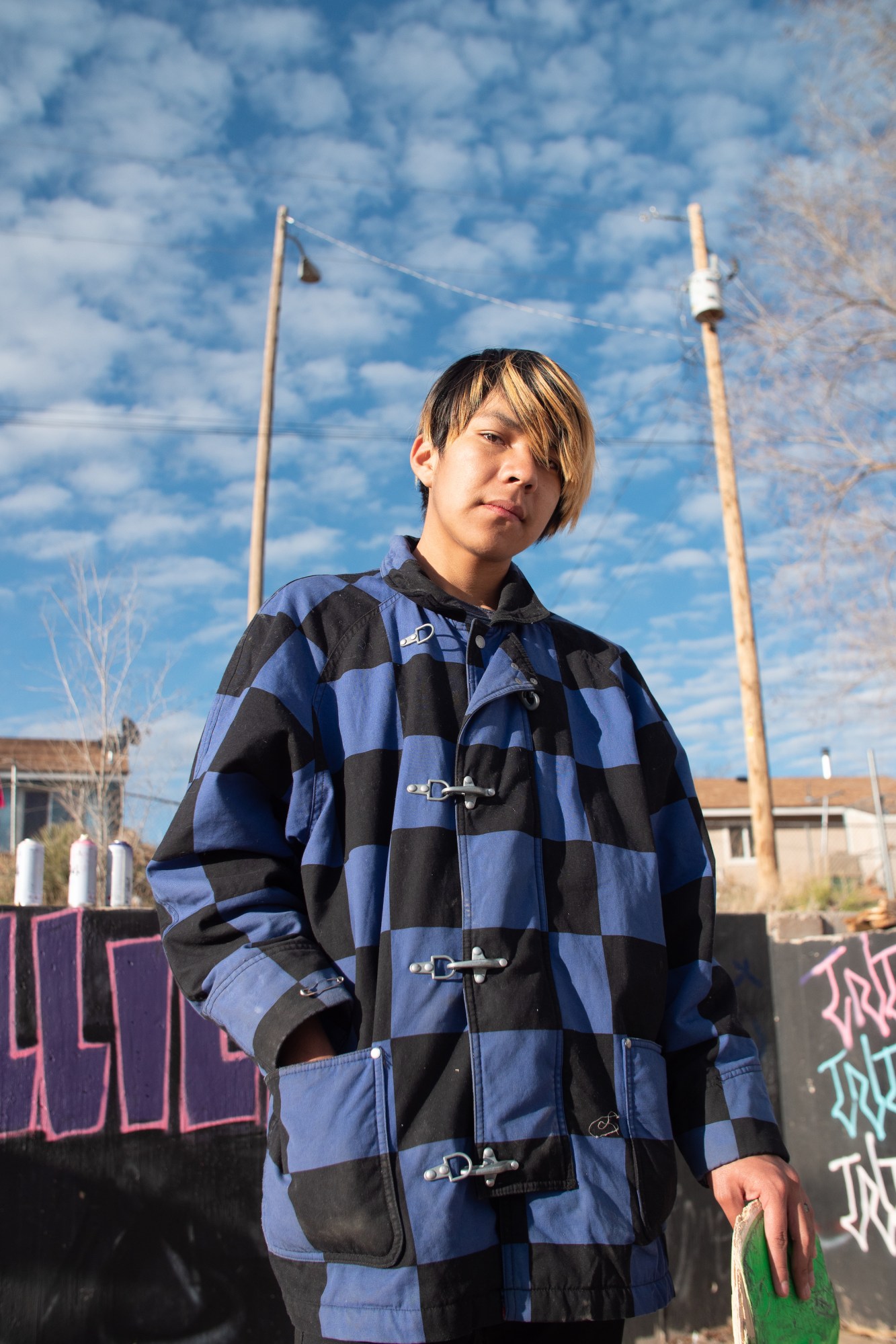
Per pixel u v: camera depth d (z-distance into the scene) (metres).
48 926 2.83
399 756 1.13
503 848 1.08
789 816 32.38
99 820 7.40
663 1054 1.18
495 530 1.31
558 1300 0.93
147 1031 2.90
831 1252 3.79
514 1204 0.95
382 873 1.06
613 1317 0.94
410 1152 0.92
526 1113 0.97
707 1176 1.11
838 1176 3.80
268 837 1.11
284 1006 0.97
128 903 3.24
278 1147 0.99
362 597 1.27
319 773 1.13
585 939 1.09
